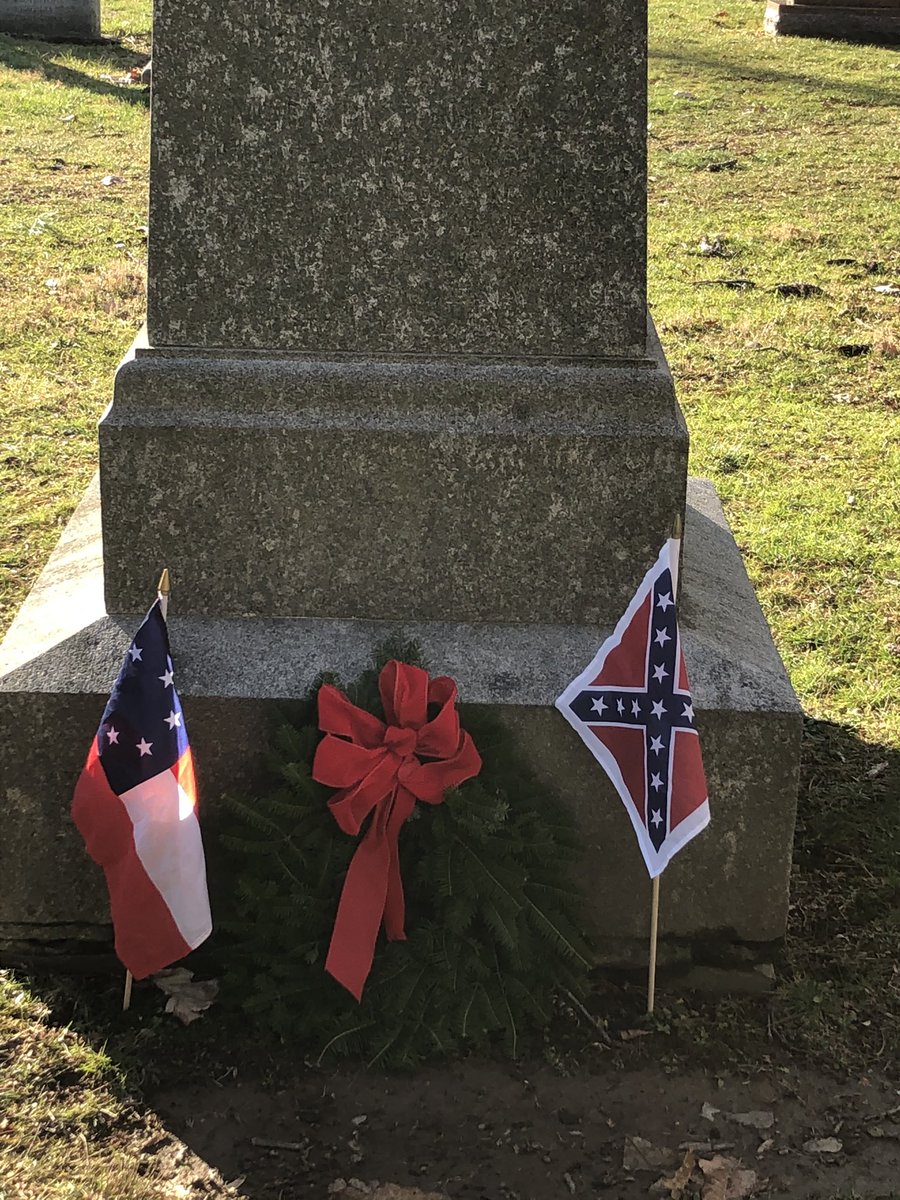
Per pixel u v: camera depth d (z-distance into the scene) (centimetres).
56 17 1148
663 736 246
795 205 773
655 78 1096
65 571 289
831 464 455
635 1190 230
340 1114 239
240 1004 252
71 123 904
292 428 258
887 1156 236
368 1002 247
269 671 258
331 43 251
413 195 256
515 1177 231
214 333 261
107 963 264
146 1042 249
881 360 550
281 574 266
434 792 246
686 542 309
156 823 238
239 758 258
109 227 695
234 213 257
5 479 425
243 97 253
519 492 261
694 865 261
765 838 260
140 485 261
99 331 553
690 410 498
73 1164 230
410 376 259
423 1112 240
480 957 249
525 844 250
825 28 1246
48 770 257
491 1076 246
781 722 255
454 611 268
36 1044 248
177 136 254
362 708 251
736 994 263
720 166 855
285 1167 231
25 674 256
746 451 462
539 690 257
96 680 256
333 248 258
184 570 265
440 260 258
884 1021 257
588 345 262
